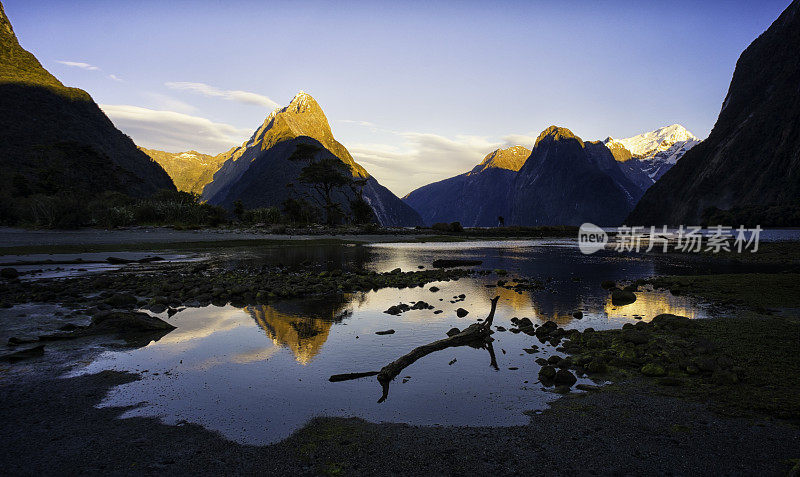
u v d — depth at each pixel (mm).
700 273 21359
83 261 22016
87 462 3902
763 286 14469
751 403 5074
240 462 3920
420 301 12320
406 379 6176
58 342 7977
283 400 5387
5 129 121188
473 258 30234
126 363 6816
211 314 10586
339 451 4125
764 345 7523
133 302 11664
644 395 5461
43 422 4730
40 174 83375
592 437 4367
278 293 13336
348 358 7145
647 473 3688
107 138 159125
